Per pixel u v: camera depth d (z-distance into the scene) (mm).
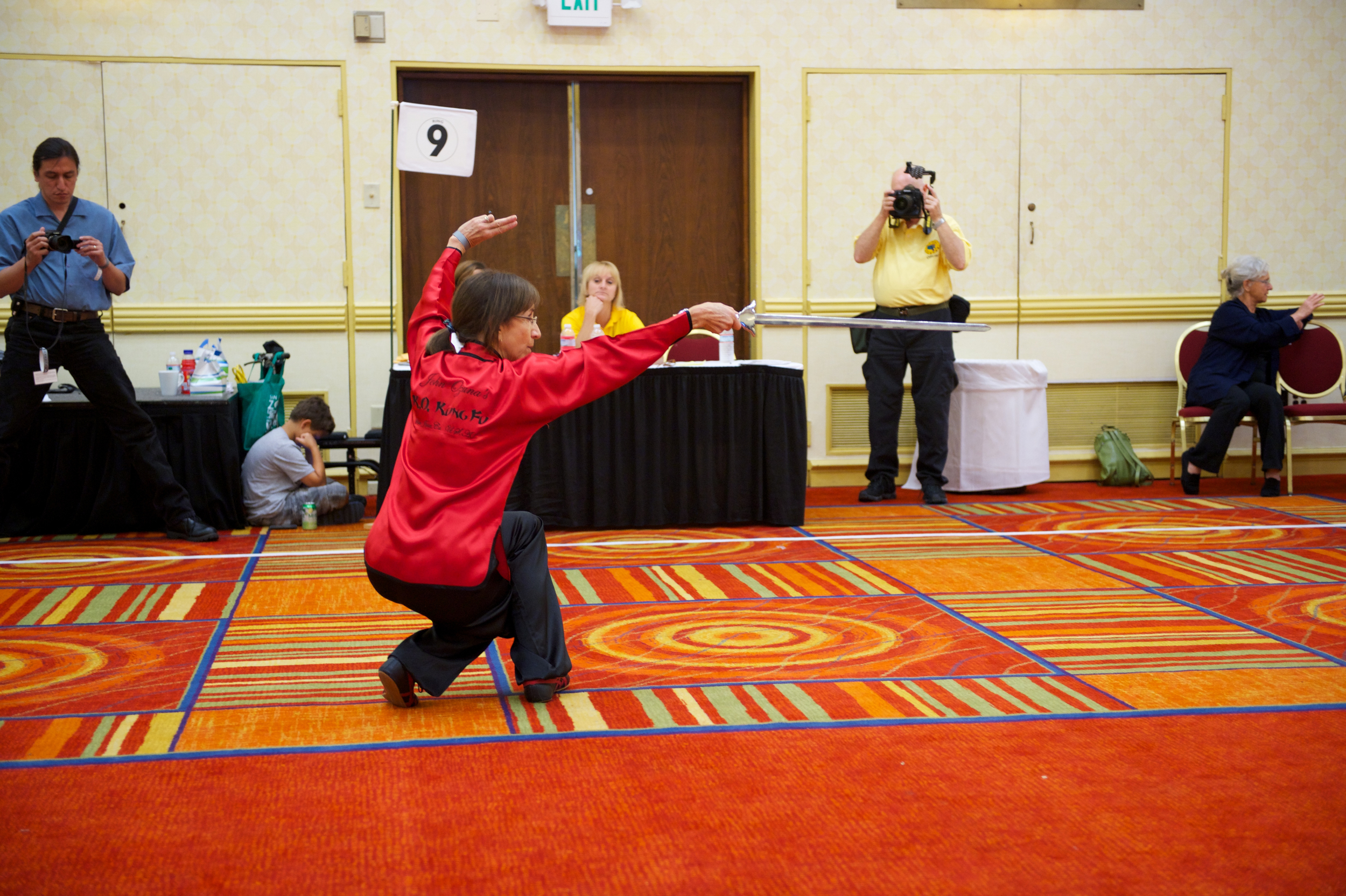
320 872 1866
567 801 2168
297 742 2502
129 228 6359
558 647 2797
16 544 5043
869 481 6566
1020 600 3918
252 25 6363
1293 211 7184
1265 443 6383
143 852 1938
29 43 6191
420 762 2377
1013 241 6996
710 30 6699
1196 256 7137
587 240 6891
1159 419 7223
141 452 5051
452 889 1807
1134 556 4676
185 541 5117
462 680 3006
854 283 6910
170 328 6410
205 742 2500
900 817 2090
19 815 2096
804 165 6820
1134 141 7031
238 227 6457
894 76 6832
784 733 2557
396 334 6609
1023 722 2631
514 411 2484
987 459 6551
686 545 5012
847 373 6988
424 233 6758
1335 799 2170
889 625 3574
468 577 2504
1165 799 2172
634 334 2541
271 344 5793
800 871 1870
